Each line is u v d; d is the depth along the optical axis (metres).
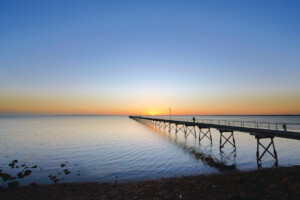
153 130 64.44
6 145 35.94
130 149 30.58
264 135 19.77
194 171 18.39
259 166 19.70
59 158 25.59
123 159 24.12
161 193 12.26
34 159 25.38
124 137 45.75
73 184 15.53
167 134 52.09
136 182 15.55
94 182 16.08
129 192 12.95
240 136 49.19
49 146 34.53
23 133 56.31
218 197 10.87
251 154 25.86
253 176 14.29
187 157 24.48
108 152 28.64
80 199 12.16
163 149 30.22
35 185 15.41
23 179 17.48
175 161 22.53
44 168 21.09
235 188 12.09
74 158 25.42
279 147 31.73
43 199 12.51
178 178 15.77
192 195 11.52
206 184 13.38
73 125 93.50
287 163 20.91
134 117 170.88
